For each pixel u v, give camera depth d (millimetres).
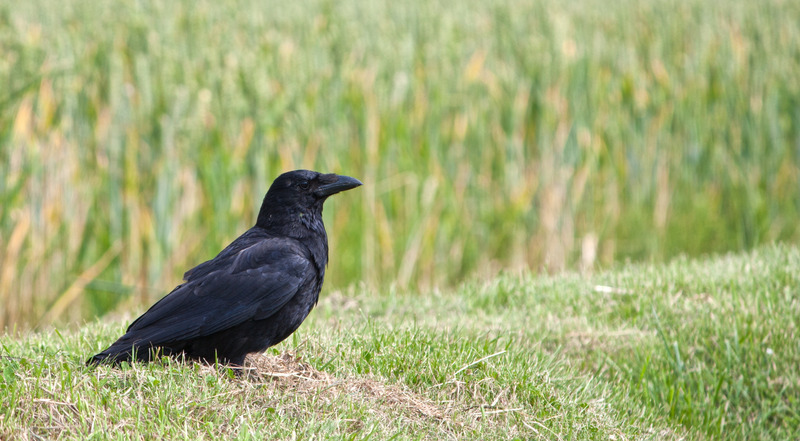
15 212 12648
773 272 10570
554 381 7766
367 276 14172
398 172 14633
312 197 7547
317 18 15766
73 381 6098
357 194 14359
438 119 15094
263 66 13828
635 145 16141
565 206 15422
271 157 14039
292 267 7027
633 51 16703
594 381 8453
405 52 15156
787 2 19922
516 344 8742
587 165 15625
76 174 13094
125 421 5645
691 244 15875
